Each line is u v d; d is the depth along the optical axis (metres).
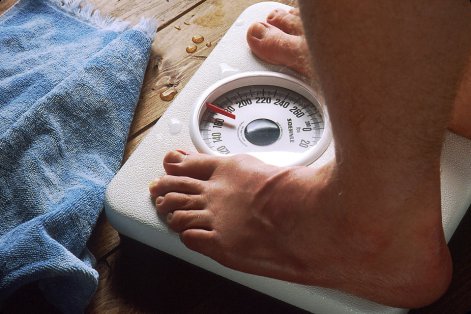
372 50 0.66
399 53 0.65
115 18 1.10
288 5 1.08
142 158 0.90
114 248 0.90
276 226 0.80
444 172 0.86
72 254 0.84
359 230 0.75
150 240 0.87
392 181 0.71
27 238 0.83
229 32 1.00
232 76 0.94
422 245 0.75
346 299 0.80
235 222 0.82
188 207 0.85
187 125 0.92
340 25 0.66
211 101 0.93
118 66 0.98
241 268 0.81
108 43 1.03
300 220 0.78
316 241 0.78
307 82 0.92
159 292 0.87
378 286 0.78
